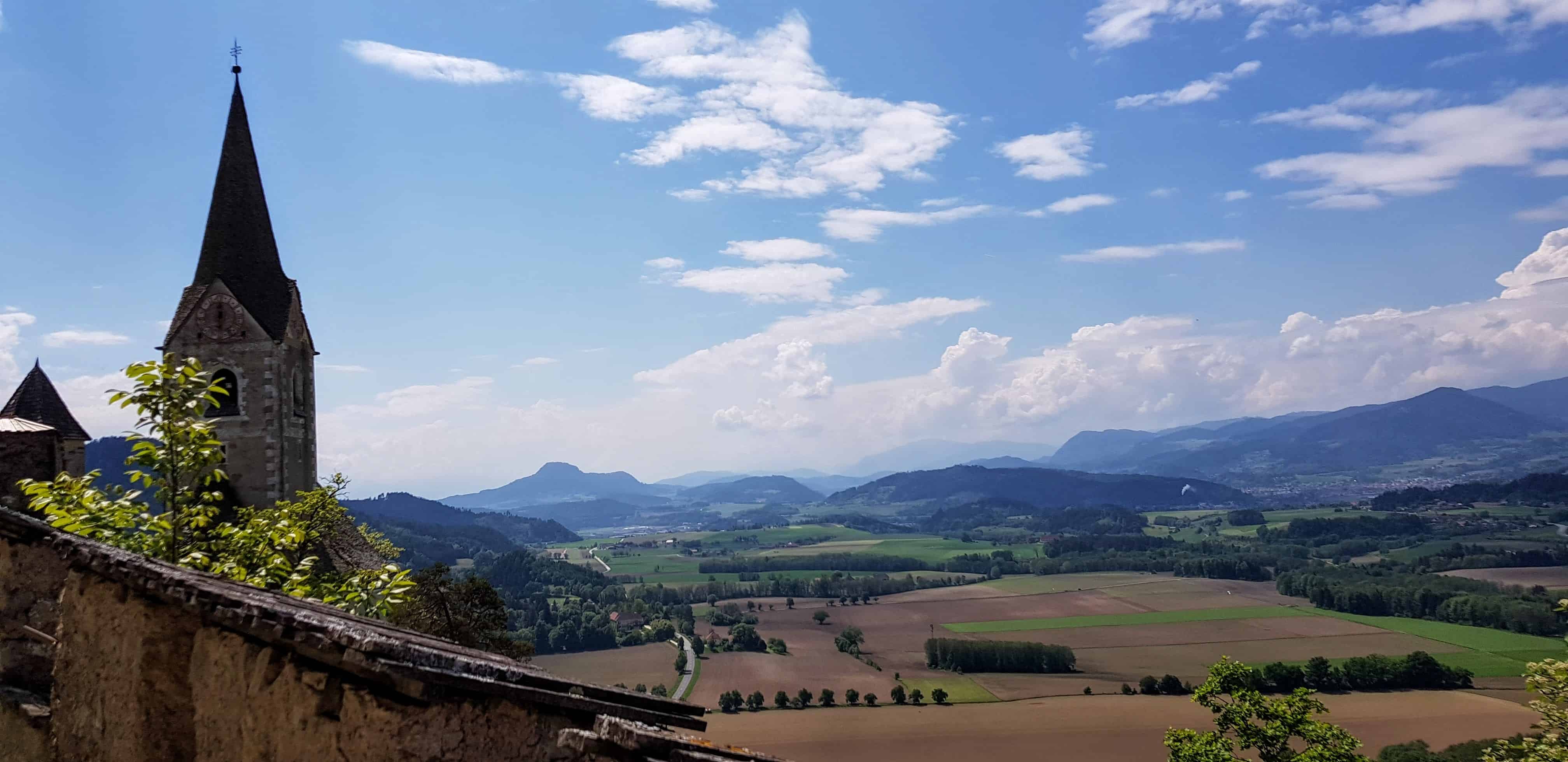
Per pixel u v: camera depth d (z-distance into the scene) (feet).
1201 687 135.85
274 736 18.06
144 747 20.75
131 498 45.98
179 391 45.62
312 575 53.06
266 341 125.90
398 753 16.25
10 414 100.01
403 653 16.44
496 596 134.10
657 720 16.99
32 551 31.07
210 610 19.36
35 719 25.43
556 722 15.99
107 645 22.48
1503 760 97.76
